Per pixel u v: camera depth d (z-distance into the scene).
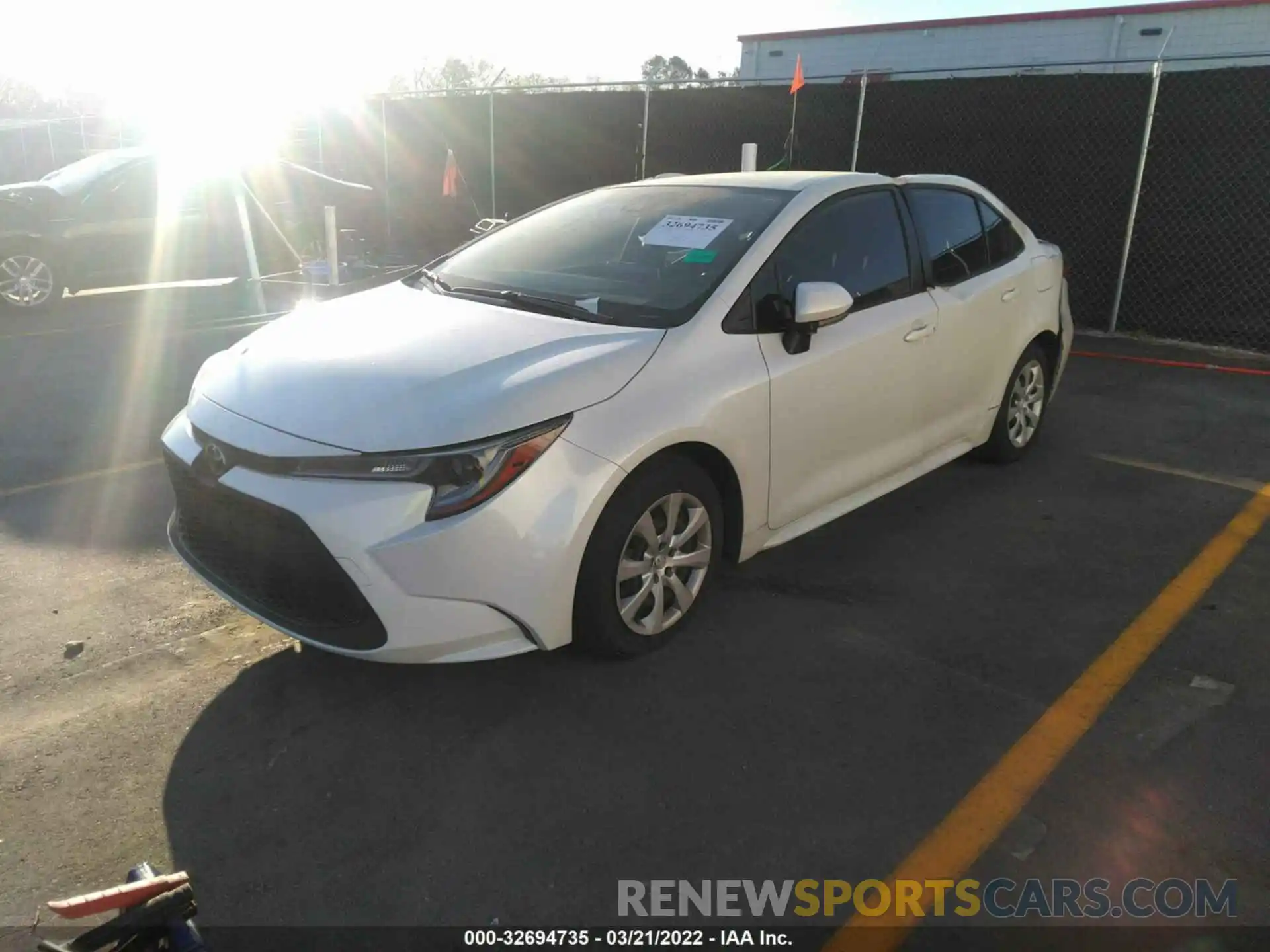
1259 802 2.67
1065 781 2.76
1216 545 4.33
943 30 19.84
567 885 2.41
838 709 3.10
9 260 9.59
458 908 2.34
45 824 2.60
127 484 5.01
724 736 2.96
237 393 3.15
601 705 3.12
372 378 3.04
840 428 3.88
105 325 9.18
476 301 3.72
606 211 4.29
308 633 2.89
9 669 3.31
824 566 4.12
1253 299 8.06
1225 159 7.96
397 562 2.74
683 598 3.43
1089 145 8.61
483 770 2.81
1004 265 4.95
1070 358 7.98
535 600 2.90
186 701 3.14
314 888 2.40
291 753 2.89
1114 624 3.64
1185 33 17.39
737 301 3.49
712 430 3.27
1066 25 18.41
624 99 11.64
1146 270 8.59
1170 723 3.02
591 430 2.96
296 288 10.10
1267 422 6.17
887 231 4.22
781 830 2.58
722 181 4.26
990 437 5.14
